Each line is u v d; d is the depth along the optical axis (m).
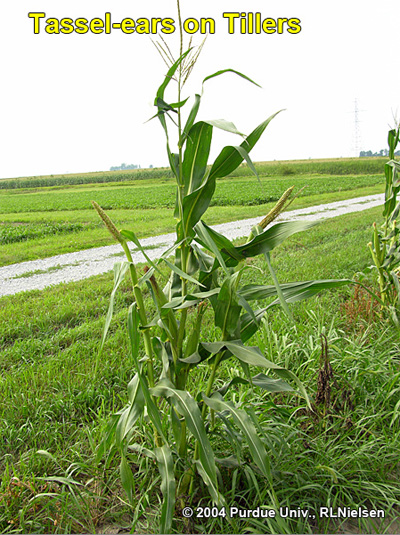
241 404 2.59
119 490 2.32
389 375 3.22
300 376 3.22
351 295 4.96
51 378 3.55
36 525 2.04
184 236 2.03
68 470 2.33
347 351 3.36
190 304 1.92
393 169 4.21
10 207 28.31
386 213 4.43
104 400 3.16
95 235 13.72
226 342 2.00
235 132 1.59
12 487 2.23
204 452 1.77
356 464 2.40
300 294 2.08
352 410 2.77
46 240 13.00
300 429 2.73
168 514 1.80
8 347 4.39
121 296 5.86
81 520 2.12
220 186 40.91
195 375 3.38
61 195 44.28
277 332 4.08
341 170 69.00
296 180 47.50
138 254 10.53
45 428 2.80
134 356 1.85
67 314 5.30
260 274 6.86
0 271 8.97
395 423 2.83
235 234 12.81
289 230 1.84
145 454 2.26
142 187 53.38
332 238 10.95
